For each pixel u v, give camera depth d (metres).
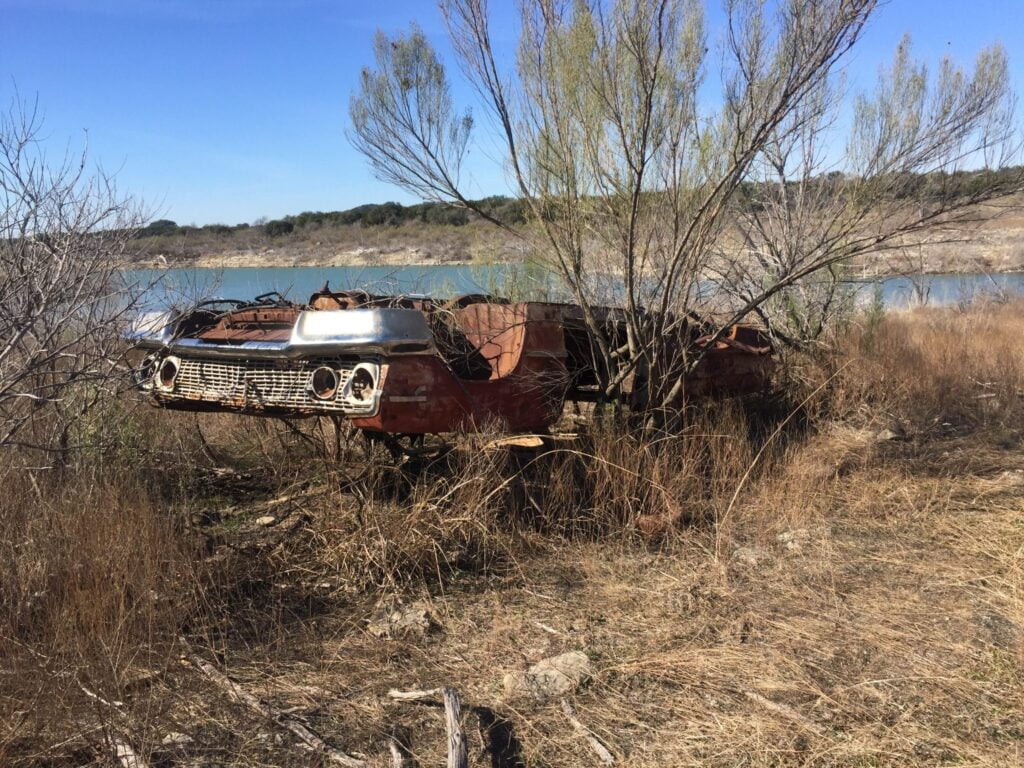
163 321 5.09
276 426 5.99
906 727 3.10
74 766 2.69
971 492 6.00
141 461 5.27
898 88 7.02
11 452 4.38
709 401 6.62
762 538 5.08
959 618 4.03
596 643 3.74
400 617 3.91
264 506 5.16
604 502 5.26
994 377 9.59
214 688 3.20
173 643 3.35
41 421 4.91
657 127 5.62
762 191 8.79
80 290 4.45
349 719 3.09
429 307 5.74
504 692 3.31
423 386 4.38
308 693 3.25
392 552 4.33
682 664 3.54
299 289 7.47
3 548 3.68
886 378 8.60
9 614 3.35
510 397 5.05
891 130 6.96
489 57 5.66
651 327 6.02
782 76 5.42
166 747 2.84
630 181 5.75
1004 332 12.22
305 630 3.77
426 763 2.83
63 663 3.05
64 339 5.07
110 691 2.97
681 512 5.26
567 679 3.37
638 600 4.21
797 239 8.34
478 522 4.57
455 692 3.06
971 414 8.53
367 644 3.67
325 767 2.78
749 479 5.96
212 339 4.93
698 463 5.84
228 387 4.68
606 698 3.28
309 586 4.19
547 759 2.89
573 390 6.35
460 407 4.59
